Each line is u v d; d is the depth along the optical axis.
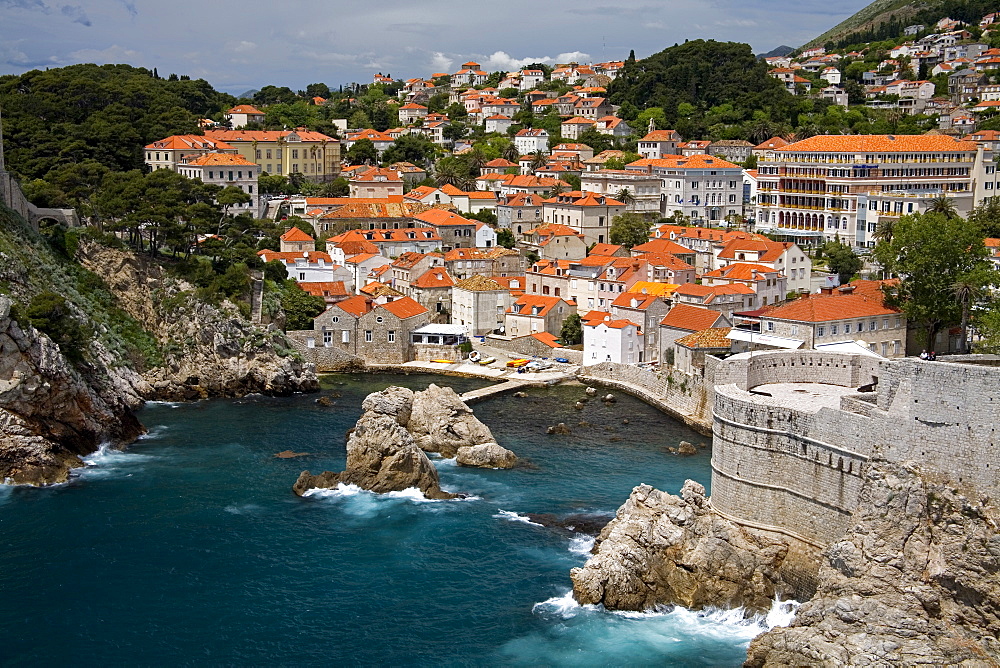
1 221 167.25
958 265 160.50
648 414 162.12
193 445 143.00
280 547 106.56
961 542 73.00
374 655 85.38
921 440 77.94
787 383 103.69
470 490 123.62
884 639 71.50
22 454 126.50
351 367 199.75
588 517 113.25
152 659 85.31
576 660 83.19
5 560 103.19
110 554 104.94
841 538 79.88
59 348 144.12
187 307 179.50
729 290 196.12
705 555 90.12
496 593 95.50
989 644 70.75
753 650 77.81
